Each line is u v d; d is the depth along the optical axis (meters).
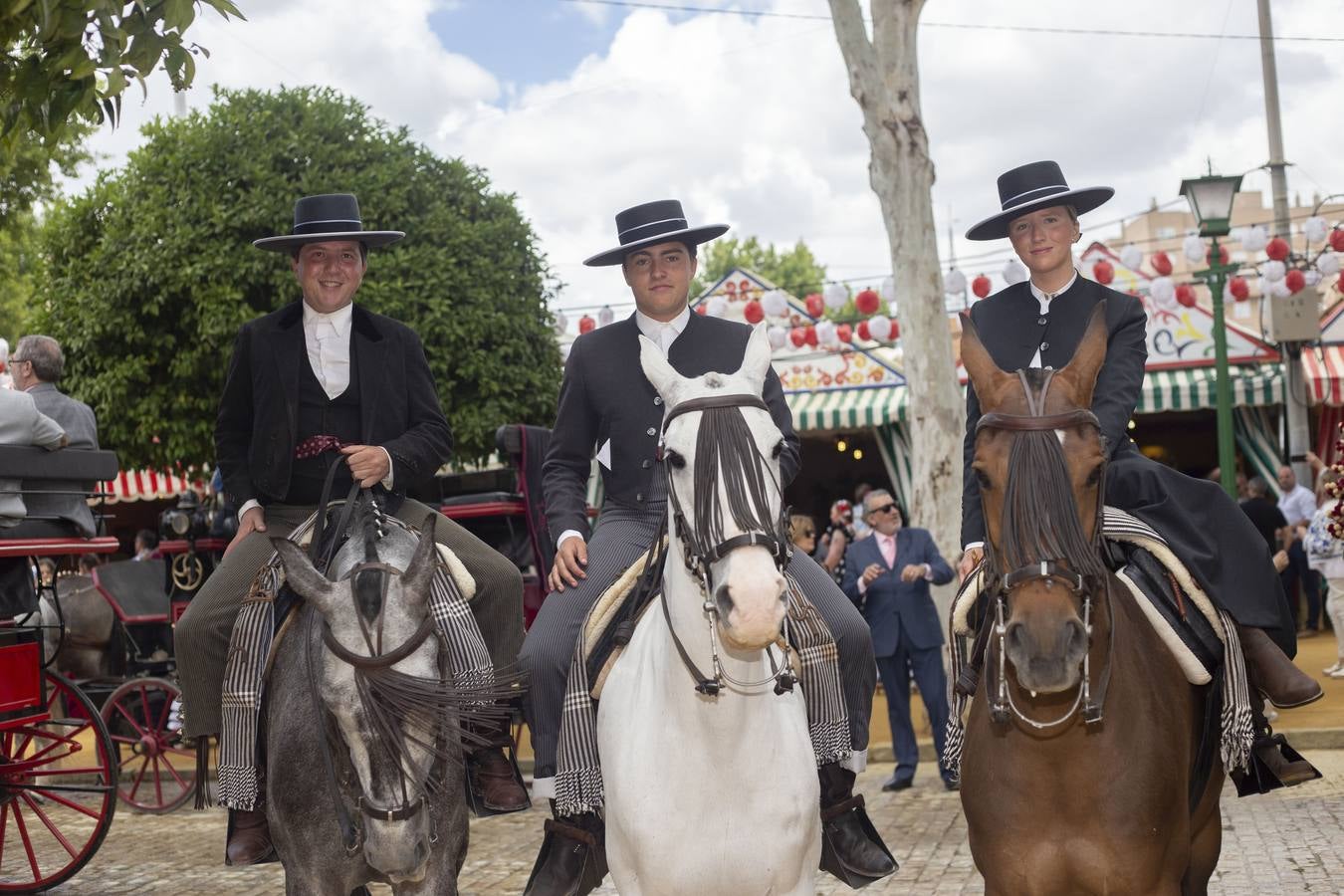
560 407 4.69
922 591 10.06
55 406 8.19
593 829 4.16
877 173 11.70
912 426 11.79
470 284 16.45
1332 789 9.08
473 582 4.66
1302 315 17.11
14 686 6.91
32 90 4.80
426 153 16.95
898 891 7.05
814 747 4.10
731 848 3.60
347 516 4.51
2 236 17.55
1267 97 20.16
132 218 15.92
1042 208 4.41
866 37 11.57
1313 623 18.19
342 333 5.02
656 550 4.12
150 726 10.70
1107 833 3.62
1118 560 4.02
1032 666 3.25
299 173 16.09
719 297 16.20
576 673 4.09
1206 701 4.16
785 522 3.35
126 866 8.62
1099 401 4.16
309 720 4.16
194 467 16.84
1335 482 5.92
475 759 4.72
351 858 4.13
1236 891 6.55
